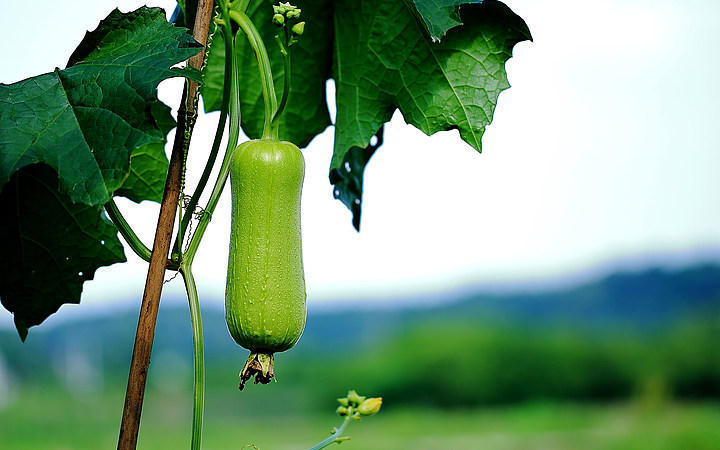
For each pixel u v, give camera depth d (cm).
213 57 127
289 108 130
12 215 117
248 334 107
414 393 2077
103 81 103
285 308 107
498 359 2039
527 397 2023
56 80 104
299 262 109
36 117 102
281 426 2114
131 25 107
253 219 107
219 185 108
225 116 107
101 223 118
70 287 120
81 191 98
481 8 116
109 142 100
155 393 2539
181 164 106
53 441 1741
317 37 126
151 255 106
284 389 2330
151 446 1683
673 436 1369
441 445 1521
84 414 2114
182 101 106
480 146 117
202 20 108
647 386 1748
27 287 119
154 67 102
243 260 107
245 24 109
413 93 120
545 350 2030
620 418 1752
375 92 122
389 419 1995
